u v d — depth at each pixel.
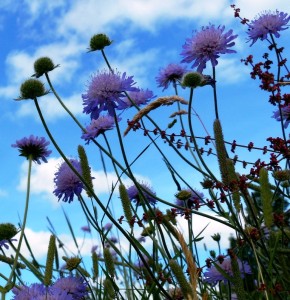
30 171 0.32
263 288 0.26
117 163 0.32
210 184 0.30
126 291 0.32
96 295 0.33
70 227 0.38
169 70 0.47
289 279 0.29
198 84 0.34
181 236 0.18
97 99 0.34
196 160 0.38
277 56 0.37
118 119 0.37
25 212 0.30
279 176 0.31
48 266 0.24
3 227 0.33
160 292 0.29
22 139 0.38
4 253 0.35
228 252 0.25
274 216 0.29
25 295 0.27
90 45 0.42
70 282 0.32
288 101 0.32
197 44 0.38
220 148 0.28
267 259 0.31
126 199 0.31
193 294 0.18
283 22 0.40
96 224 0.31
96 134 0.37
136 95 0.42
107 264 0.30
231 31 0.37
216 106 0.35
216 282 0.35
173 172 0.36
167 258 0.29
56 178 0.38
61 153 0.28
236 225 0.29
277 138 0.31
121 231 0.27
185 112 0.38
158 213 0.29
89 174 0.31
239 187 0.28
